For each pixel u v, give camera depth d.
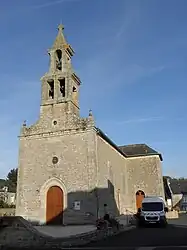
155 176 32.16
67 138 23.25
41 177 23.12
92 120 22.86
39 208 22.42
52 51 26.66
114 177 27.39
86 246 12.83
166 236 15.21
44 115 24.66
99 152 23.45
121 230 18.95
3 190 55.53
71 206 21.53
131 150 35.03
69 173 22.34
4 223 13.88
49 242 13.09
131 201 32.12
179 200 56.16
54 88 25.16
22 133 24.84
